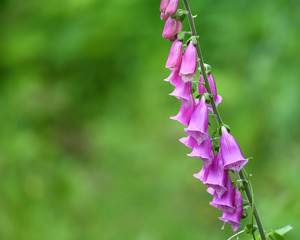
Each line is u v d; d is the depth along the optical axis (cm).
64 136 1244
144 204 973
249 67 949
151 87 1164
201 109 359
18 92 1198
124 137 1143
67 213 896
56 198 915
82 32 1164
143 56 1160
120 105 1226
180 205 974
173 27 354
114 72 1248
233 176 884
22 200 874
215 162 367
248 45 993
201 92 383
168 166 1049
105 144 1151
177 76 367
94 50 1187
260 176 934
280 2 928
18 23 1201
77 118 1264
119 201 976
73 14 1164
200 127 356
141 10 1141
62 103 1255
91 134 1231
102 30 1159
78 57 1219
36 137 1109
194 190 1003
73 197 928
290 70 905
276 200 757
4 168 920
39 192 888
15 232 841
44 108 1241
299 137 901
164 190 1006
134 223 920
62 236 845
